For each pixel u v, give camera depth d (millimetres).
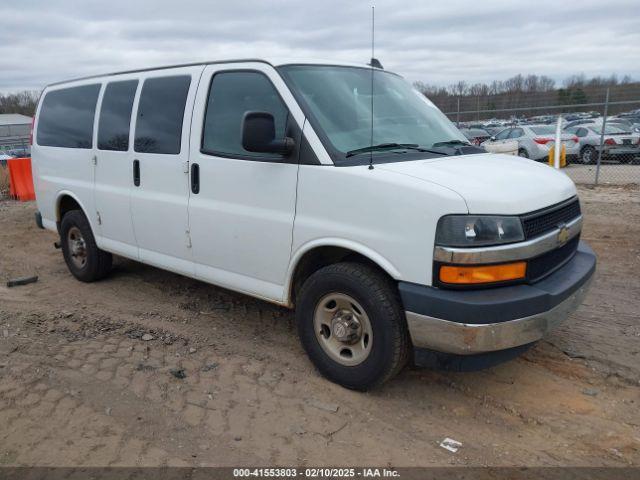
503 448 3158
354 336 3604
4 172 14164
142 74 4953
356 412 3514
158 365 4109
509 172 3656
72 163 5805
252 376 3965
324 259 3975
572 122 19156
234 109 4133
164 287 5934
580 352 4258
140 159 4859
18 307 5309
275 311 5188
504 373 3986
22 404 3572
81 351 4320
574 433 3289
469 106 15039
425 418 3455
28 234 9094
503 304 3074
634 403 3596
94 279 6105
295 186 3719
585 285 3695
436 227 3117
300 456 3084
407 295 3230
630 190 11961
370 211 3359
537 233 3332
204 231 4367
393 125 4129
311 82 3955
